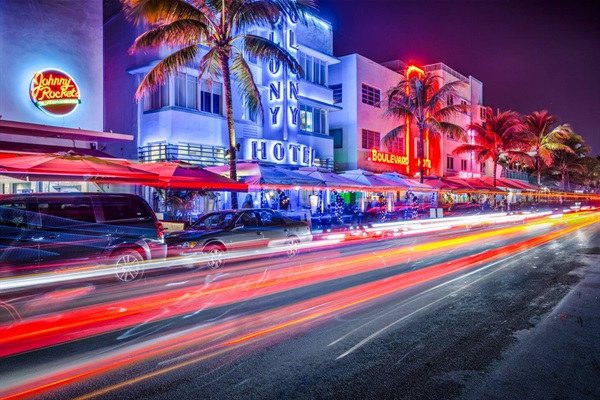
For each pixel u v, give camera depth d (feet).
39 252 25.61
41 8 53.06
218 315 20.86
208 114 73.36
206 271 33.40
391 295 24.72
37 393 12.89
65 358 15.61
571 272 31.91
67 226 27.04
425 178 115.75
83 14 56.70
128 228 30.01
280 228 40.47
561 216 120.57
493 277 30.07
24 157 39.70
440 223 89.97
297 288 26.68
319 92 99.25
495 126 139.33
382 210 92.53
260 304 22.84
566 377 13.83
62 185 57.88
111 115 75.87
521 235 63.41
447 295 24.68
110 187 62.90
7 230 24.81
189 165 52.75
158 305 22.84
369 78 114.62
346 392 12.89
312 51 95.81
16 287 24.66
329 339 17.39
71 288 26.81
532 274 31.19
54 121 53.83
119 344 17.01
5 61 50.19
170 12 50.21
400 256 41.09
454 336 17.71
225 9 53.31
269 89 83.87
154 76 52.80
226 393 12.87
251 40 53.21
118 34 75.10
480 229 76.54
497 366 14.71
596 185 274.57
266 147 78.18
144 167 47.09
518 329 18.60
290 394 12.79
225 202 73.97
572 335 17.76
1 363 15.20
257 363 15.03
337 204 91.71
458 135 104.37
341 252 44.52
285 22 85.56
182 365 14.90
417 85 102.42
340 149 111.55
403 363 14.98
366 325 19.15
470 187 121.80
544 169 181.47
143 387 13.26
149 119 70.54
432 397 12.56
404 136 128.57
